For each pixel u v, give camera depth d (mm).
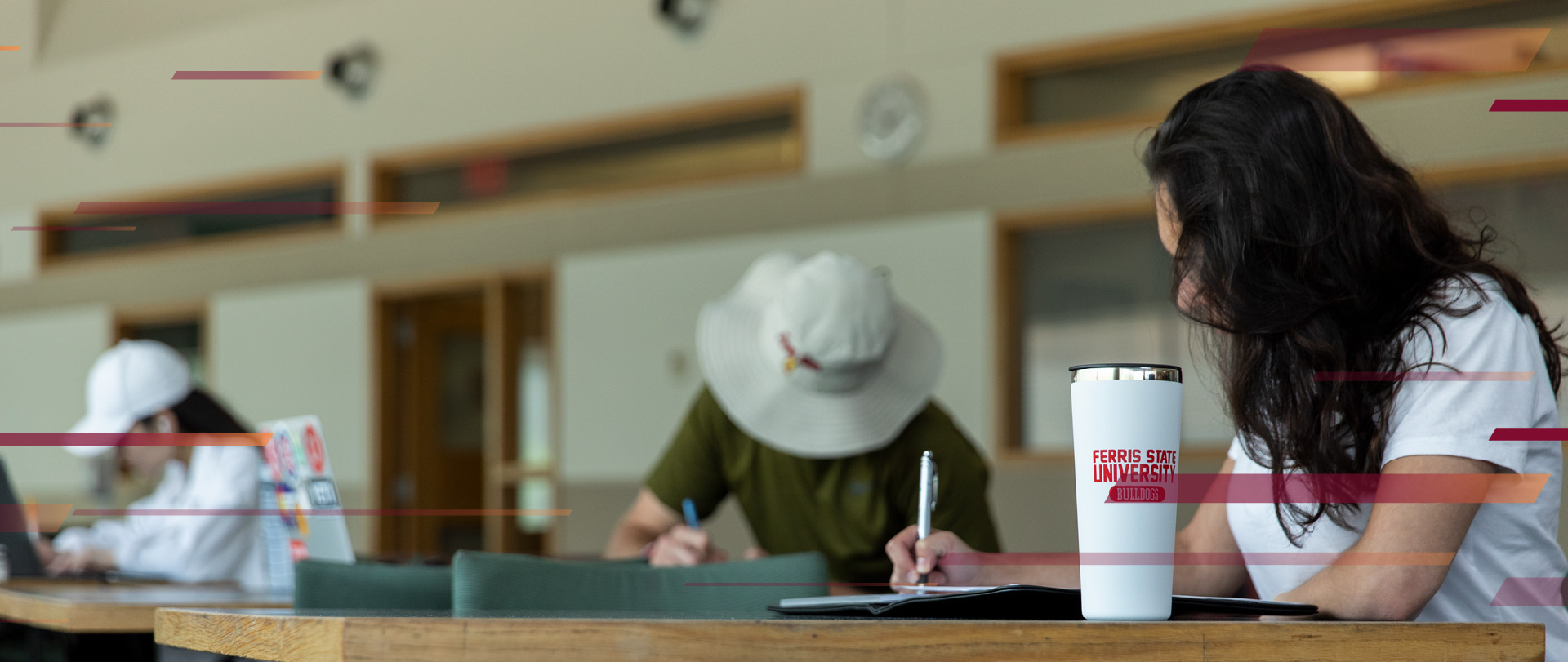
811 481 1860
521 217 5668
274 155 6281
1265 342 853
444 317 6176
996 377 4508
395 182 6082
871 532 1841
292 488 1649
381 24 6051
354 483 6027
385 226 6020
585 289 5473
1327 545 899
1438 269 845
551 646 603
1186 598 725
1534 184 3633
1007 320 4543
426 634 609
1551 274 3588
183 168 6469
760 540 1945
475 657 606
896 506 1850
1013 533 4430
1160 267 4328
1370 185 830
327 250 6168
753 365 1896
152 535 2266
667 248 5277
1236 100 857
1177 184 866
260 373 6324
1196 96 886
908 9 4766
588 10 5520
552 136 5578
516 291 5824
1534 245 3621
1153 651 615
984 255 4555
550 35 5617
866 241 4797
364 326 6043
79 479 6445
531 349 5793
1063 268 4527
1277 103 848
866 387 1838
